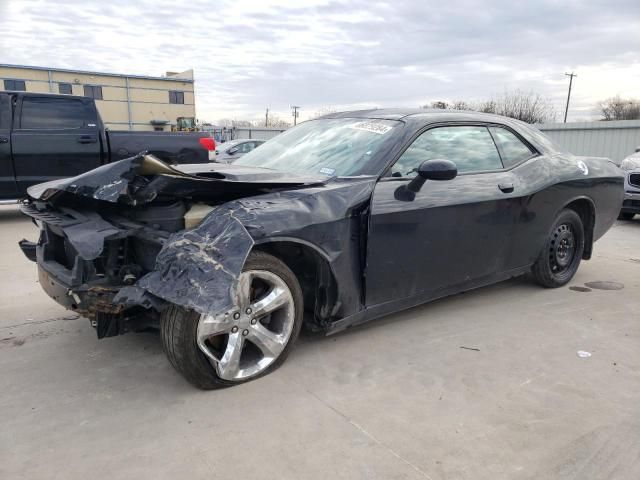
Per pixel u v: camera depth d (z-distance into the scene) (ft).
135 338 11.92
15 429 8.30
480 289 16.03
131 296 8.25
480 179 12.81
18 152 25.64
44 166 26.35
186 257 8.23
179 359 8.87
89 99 27.35
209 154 29.76
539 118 142.31
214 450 7.79
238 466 7.43
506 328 12.84
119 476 7.20
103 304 8.64
